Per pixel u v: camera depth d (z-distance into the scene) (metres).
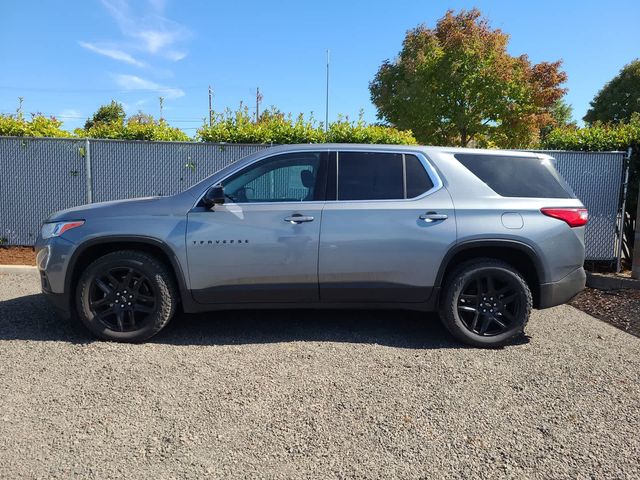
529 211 4.59
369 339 4.77
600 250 8.18
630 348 4.63
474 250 4.70
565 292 4.67
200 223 4.50
